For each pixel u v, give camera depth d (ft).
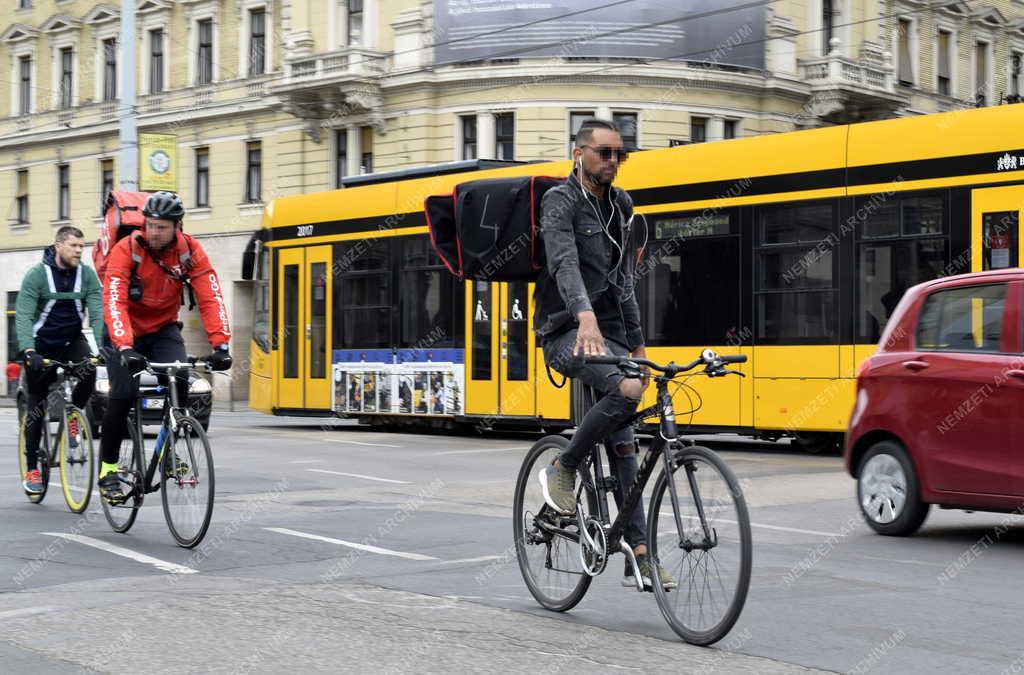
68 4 180.04
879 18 144.66
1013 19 185.16
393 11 142.82
